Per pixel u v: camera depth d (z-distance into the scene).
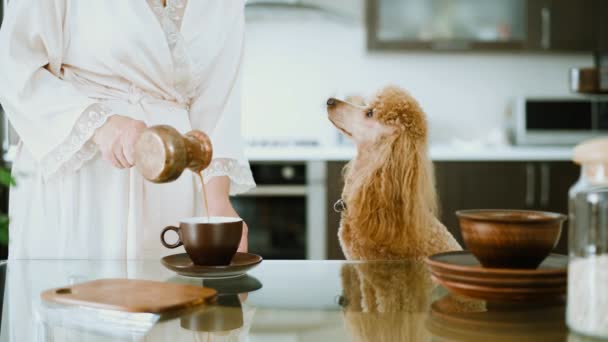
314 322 0.74
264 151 3.33
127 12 1.29
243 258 1.03
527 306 0.79
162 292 0.83
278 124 3.85
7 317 0.76
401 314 0.77
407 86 3.84
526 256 0.80
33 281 0.93
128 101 1.32
